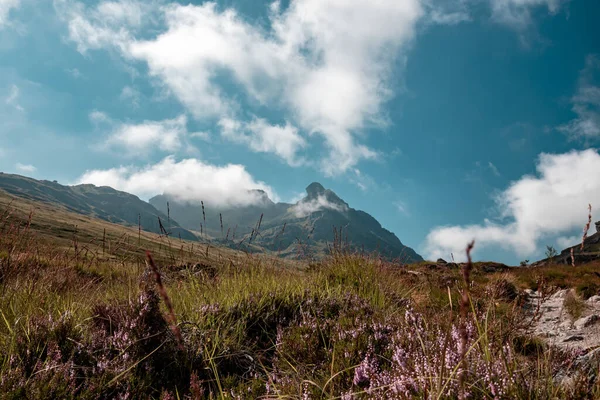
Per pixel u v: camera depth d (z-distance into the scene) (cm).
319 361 425
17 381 321
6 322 407
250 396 355
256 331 557
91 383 347
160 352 421
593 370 288
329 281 831
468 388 237
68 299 573
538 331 640
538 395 241
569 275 1672
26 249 712
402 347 383
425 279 988
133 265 698
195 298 605
